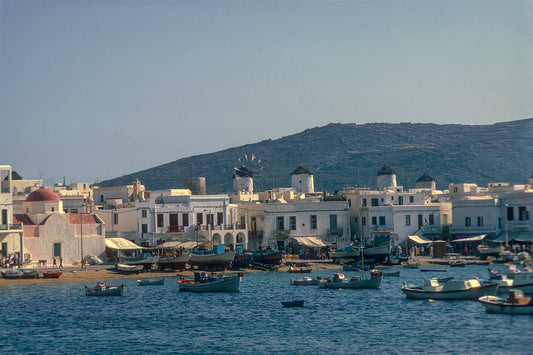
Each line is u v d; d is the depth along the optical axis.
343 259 134.00
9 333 75.25
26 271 112.50
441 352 64.31
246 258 126.94
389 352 65.00
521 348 64.31
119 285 107.88
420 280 110.75
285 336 72.19
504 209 138.50
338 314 82.81
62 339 72.44
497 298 79.56
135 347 68.81
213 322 79.69
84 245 126.25
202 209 141.88
